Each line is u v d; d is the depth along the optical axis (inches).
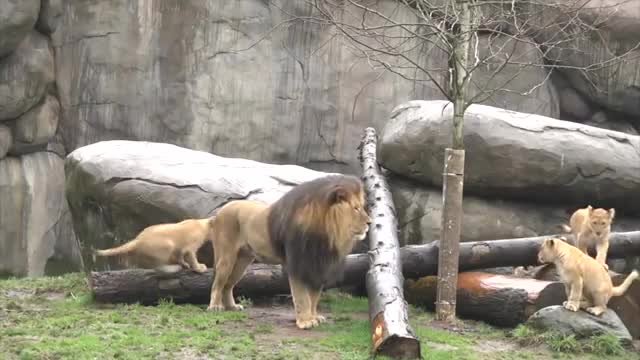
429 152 433.1
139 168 407.8
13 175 531.5
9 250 530.0
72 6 548.1
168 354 271.3
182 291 348.8
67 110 552.7
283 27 568.1
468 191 437.1
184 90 555.2
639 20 542.0
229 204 341.7
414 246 377.1
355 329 316.8
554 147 427.8
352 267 368.8
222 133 560.4
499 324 343.9
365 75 574.2
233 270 344.2
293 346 288.4
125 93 552.4
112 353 268.7
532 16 450.9
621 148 443.5
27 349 268.2
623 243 386.0
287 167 439.2
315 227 307.6
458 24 388.8
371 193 412.5
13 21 498.6
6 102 518.9
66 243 553.9
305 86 571.5
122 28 550.9
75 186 428.1
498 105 566.9
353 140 575.8
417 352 272.5
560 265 314.7
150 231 347.6
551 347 304.5
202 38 556.1
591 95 572.7
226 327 313.7
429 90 577.6
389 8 566.9
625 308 339.3
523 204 442.9
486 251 366.3
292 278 315.6
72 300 358.9
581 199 444.5
